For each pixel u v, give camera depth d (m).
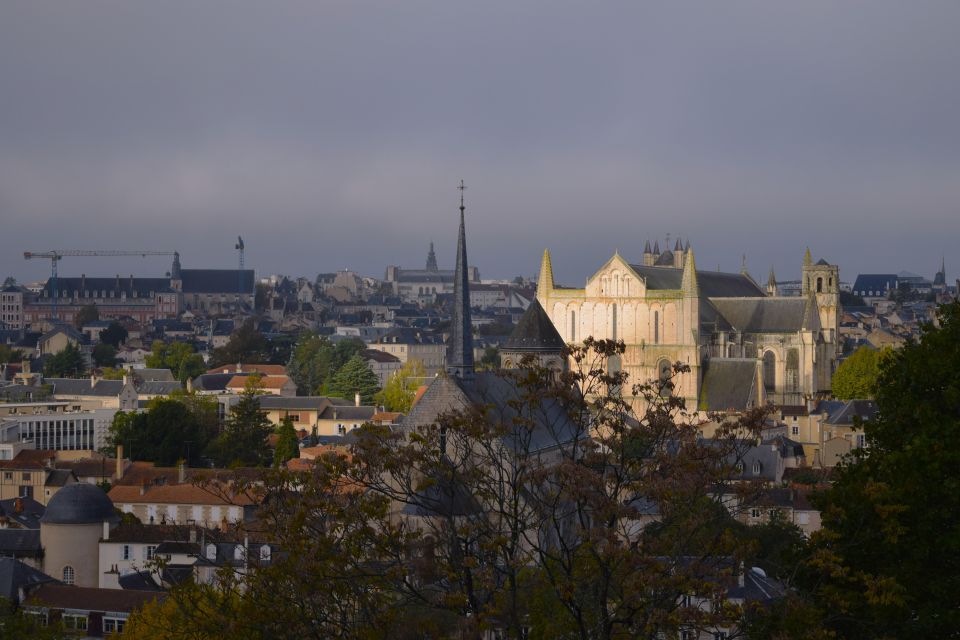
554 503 99.75
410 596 99.44
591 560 97.88
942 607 105.50
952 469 110.25
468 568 96.38
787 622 95.69
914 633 105.19
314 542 98.88
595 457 104.94
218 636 100.56
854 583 107.69
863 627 106.44
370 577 98.50
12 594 194.25
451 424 103.81
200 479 109.94
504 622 98.06
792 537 184.50
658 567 91.94
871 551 109.69
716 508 102.19
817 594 104.88
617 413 110.06
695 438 117.81
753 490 103.31
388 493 102.19
